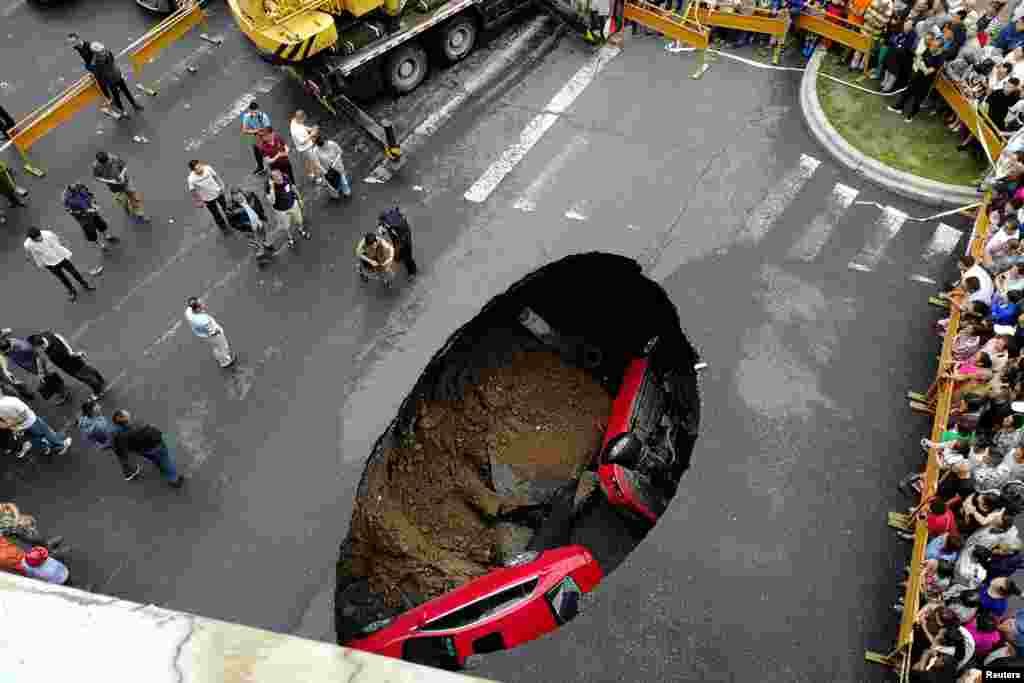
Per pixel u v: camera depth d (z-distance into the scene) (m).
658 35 16.89
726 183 14.20
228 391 12.19
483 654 9.67
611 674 9.48
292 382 12.26
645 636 9.73
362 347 12.60
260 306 13.12
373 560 11.33
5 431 11.33
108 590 10.36
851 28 15.02
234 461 11.48
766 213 13.73
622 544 12.34
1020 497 8.79
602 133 15.15
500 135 15.27
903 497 10.70
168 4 17.70
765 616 9.84
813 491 10.80
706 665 9.52
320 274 13.47
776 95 15.55
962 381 10.48
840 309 12.49
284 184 12.79
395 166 14.88
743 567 10.21
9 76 16.94
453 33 15.96
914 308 12.46
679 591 10.05
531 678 9.50
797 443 11.23
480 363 13.79
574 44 16.86
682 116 15.31
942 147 14.12
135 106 16.02
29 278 13.62
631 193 14.18
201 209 14.45
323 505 11.03
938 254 13.02
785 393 11.69
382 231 12.59
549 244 13.60
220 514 10.98
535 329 14.32
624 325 14.41
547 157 14.84
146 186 14.79
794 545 10.38
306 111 15.88
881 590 10.02
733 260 13.18
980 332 10.44
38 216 14.42
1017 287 10.41
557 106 15.67
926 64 13.69
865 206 13.69
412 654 9.82
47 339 11.16
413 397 12.53
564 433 13.84
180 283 13.45
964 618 8.82
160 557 10.64
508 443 13.59
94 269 13.65
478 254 13.58
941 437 10.21
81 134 15.67
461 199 14.34
